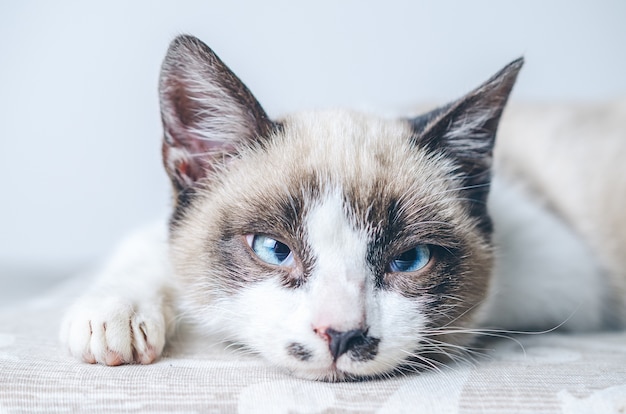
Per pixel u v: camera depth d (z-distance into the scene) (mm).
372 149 285
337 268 255
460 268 277
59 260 572
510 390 236
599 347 296
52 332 301
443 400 231
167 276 298
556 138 397
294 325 251
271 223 264
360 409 226
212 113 291
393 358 254
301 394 235
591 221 377
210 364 260
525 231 338
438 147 293
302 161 277
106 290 285
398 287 263
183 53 280
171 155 293
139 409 226
